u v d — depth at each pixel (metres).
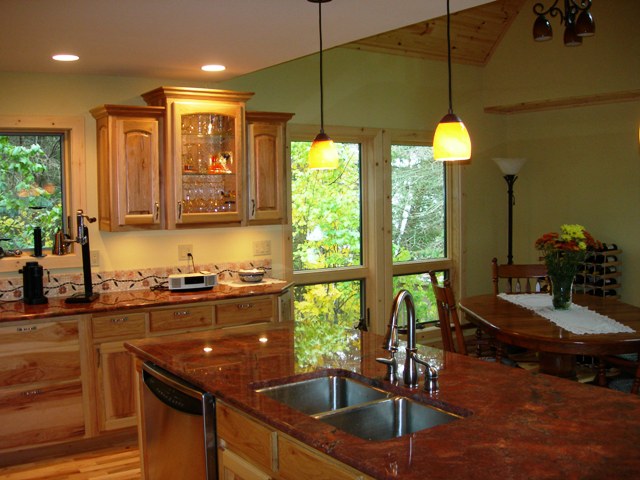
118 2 2.92
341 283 5.89
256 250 5.36
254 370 2.65
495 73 6.49
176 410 2.68
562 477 1.60
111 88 4.76
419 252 6.40
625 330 3.72
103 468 3.97
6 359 3.93
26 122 4.50
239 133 4.73
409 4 3.04
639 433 1.89
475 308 4.44
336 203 5.81
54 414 4.07
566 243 4.22
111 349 4.21
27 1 2.87
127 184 4.44
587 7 3.90
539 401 2.19
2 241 4.58
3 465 4.02
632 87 5.57
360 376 2.54
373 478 1.71
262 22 3.32
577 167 6.47
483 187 6.74
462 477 1.61
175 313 4.40
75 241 4.43
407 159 6.26
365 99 5.81
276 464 2.13
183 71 4.60
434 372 2.35
